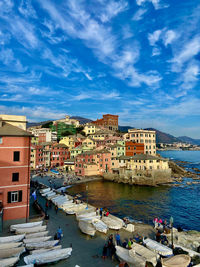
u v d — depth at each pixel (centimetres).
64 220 3431
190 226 4331
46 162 11338
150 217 4775
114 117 19575
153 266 2134
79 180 8756
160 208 5506
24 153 3247
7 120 3906
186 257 2066
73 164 10869
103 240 2694
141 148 11544
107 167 9988
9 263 1856
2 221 2988
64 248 2306
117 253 2150
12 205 3102
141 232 3181
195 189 7850
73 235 2830
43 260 1941
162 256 2303
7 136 3122
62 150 12094
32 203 4550
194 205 5819
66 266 2050
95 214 3581
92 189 7594
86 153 9906
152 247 2438
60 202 4272
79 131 16900
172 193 7212
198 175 11219
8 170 3108
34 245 2202
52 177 8856
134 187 8112
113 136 13775
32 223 2836
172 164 12025
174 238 3161
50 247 2211
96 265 2091
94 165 9819
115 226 3048
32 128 19775
